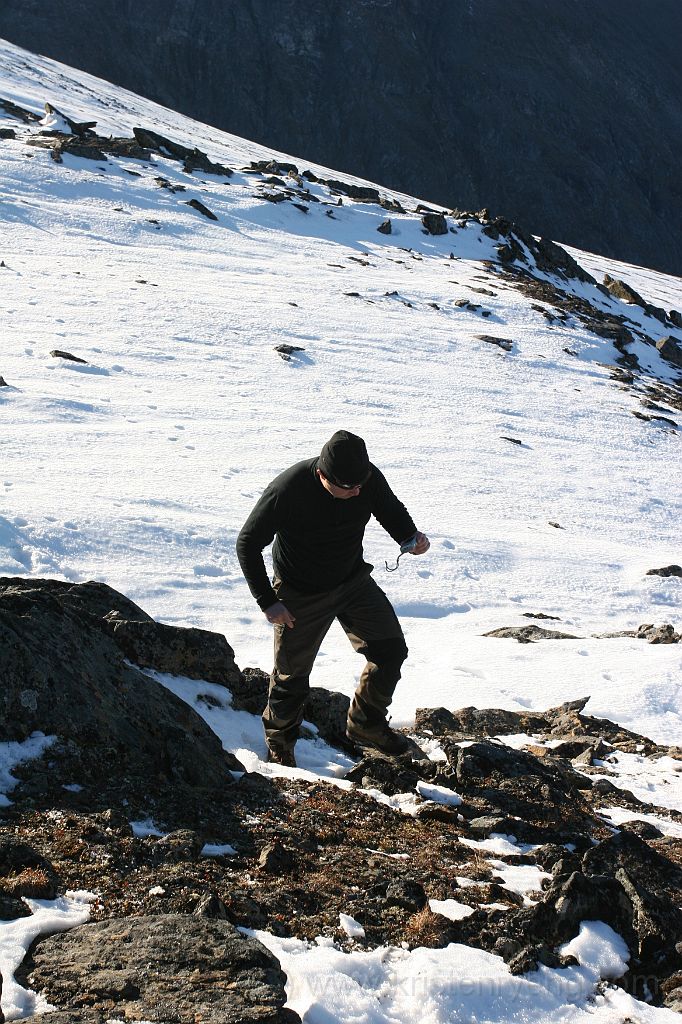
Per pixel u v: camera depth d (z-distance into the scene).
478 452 23.81
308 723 6.50
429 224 58.00
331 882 3.89
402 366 31.64
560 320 45.62
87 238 40.50
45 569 10.85
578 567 16.41
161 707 4.97
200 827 4.23
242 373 26.53
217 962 3.04
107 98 101.81
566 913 3.82
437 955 3.37
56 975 2.97
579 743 7.34
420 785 5.43
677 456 29.05
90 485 14.62
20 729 4.42
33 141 51.84
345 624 5.76
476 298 45.06
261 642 10.02
